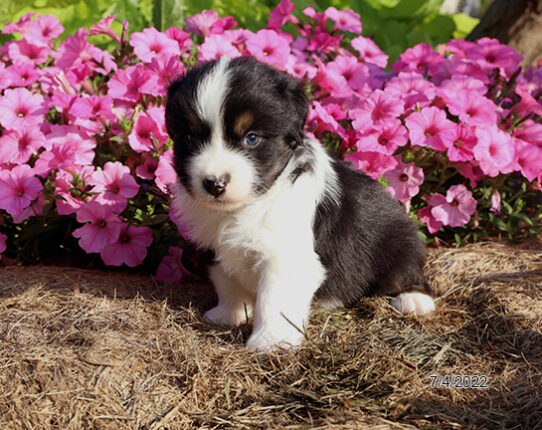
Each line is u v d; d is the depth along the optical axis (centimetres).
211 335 102
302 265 100
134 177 117
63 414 89
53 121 122
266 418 89
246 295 107
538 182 123
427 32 180
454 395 94
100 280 112
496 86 133
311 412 90
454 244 125
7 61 135
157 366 95
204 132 94
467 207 121
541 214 127
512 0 151
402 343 102
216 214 101
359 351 99
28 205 111
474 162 121
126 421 89
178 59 122
